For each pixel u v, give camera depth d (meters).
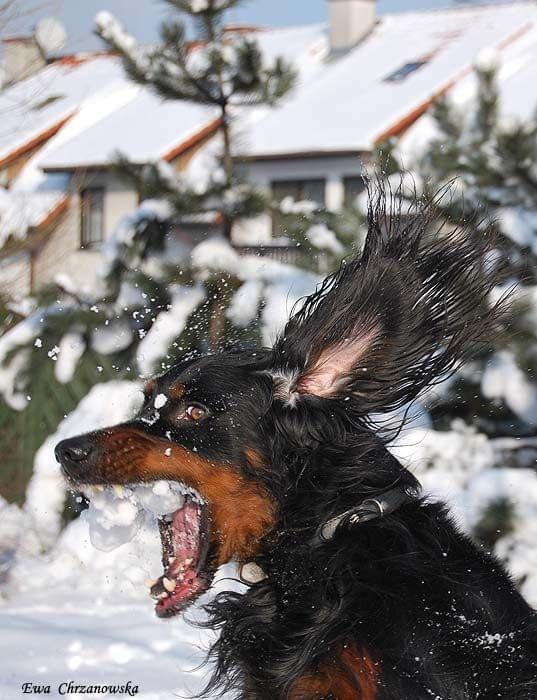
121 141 26.23
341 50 28.41
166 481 4.18
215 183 10.83
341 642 3.89
